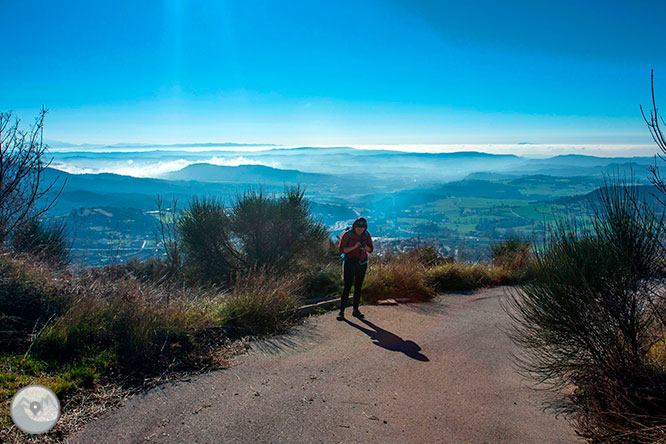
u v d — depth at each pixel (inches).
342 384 149.6
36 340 137.5
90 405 117.5
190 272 323.0
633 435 106.8
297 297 258.1
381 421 123.0
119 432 106.3
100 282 194.4
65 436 101.9
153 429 109.0
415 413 130.6
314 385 146.7
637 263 129.8
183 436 106.6
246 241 345.4
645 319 132.3
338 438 111.0
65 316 150.9
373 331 225.6
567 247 144.3
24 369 125.6
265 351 180.1
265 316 213.3
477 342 217.2
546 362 151.0
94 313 157.5
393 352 192.4
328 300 279.6
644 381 118.3
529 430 122.3
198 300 212.7
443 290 363.6
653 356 129.3
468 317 272.5
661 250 127.3
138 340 150.9
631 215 133.5
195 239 328.5
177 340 165.0
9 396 112.0
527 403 143.1
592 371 133.8
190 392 133.2
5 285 160.2
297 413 123.6
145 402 123.7
